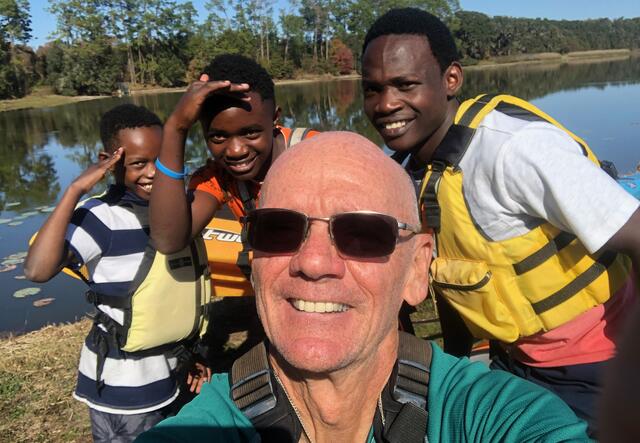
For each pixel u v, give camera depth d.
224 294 1.55
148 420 0.91
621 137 4.76
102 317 0.88
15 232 3.16
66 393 1.32
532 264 0.71
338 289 0.47
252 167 0.87
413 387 0.52
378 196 0.49
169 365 0.93
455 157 0.73
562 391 0.76
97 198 0.90
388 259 0.48
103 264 0.87
